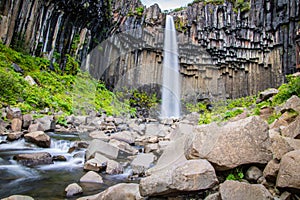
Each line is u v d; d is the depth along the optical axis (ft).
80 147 15.67
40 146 17.62
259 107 18.47
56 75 42.39
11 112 22.88
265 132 8.42
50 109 29.78
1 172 11.91
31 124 22.06
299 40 53.42
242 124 8.48
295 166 6.79
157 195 7.72
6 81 28.25
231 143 8.21
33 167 12.91
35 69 39.96
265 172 7.79
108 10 57.06
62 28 49.60
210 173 7.56
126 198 8.05
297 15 58.18
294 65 58.65
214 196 7.05
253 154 8.05
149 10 60.03
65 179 11.15
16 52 39.37
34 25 43.09
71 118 26.58
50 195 9.37
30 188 10.07
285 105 12.49
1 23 37.88
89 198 8.27
